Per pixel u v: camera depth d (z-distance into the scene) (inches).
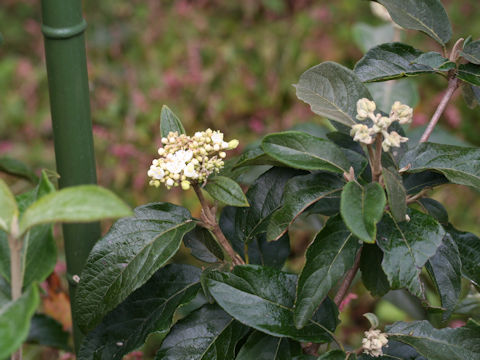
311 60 54.4
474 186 15.6
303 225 22.1
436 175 16.7
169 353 16.6
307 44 55.4
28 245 14.5
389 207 15.6
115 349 16.8
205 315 16.9
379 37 25.3
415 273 15.0
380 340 15.7
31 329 20.6
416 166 16.3
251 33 59.2
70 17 17.6
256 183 17.4
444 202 43.4
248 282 16.0
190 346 16.7
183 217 16.5
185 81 52.9
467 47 16.8
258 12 62.3
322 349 20.4
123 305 17.0
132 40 57.7
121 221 16.3
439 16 17.2
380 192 14.8
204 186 16.3
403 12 17.2
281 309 15.9
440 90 50.9
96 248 16.0
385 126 14.9
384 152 16.6
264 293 15.9
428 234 15.3
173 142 16.3
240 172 18.5
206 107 53.1
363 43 25.3
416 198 17.1
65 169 19.0
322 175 16.2
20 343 12.2
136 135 48.9
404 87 22.2
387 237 15.3
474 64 16.9
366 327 35.2
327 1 61.3
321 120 48.6
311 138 15.9
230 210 18.7
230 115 53.0
